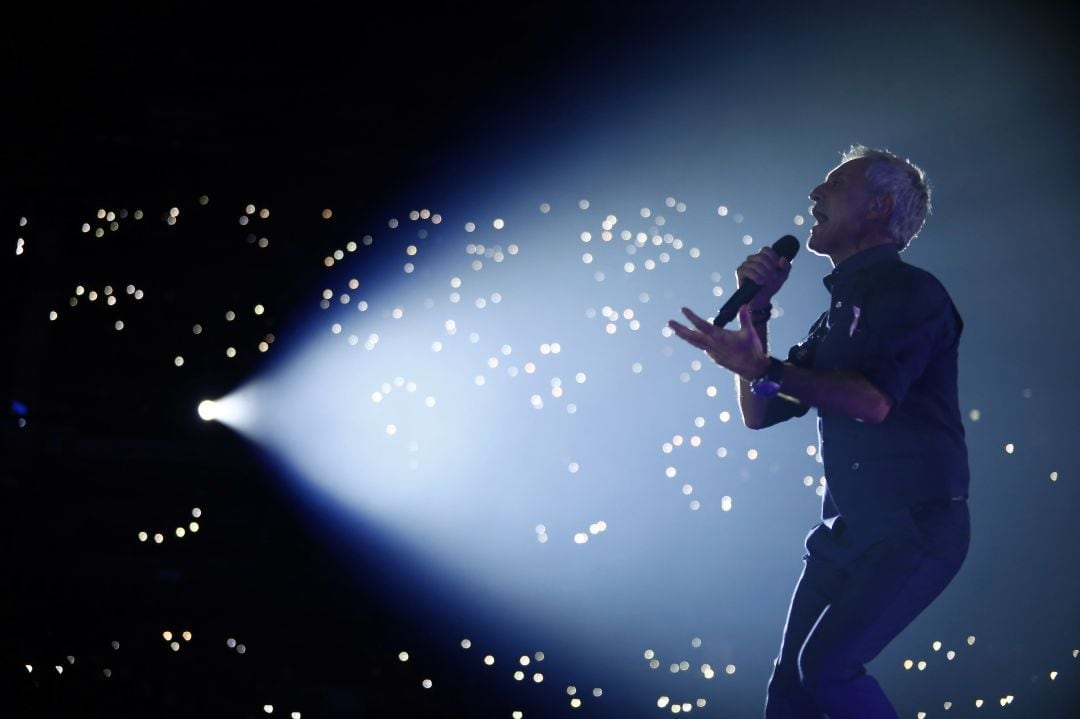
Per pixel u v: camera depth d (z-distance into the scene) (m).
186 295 7.88
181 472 7.26
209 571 6.41
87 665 4.95
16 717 4.49
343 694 5.09
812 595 2.31
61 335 7.66
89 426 7.50
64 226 7.57
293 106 7.42
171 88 7.28
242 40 7.21
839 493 2.26
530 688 5.12
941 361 2.25
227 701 4.89
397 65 7.32
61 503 6.79
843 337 2.25
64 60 7.06
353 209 7.71
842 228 2.38
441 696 5.09
